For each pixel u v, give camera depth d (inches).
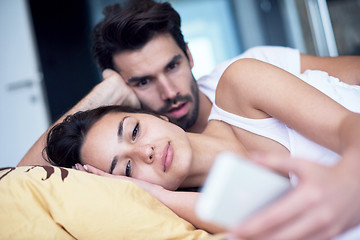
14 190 37.7
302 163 19.7
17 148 112.9
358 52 100.6
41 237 35.6
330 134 32.9
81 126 48.3
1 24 115.3
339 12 101.7
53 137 50.7
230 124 48.4
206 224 38.9
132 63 60.9
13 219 36.2
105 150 45.6
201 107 62.4
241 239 19.1
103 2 158.6
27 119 113.4
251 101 42.8
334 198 18.9
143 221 35.9
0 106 113.7
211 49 206.7
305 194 18.2
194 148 47.3
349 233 24.2
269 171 18.5
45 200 37.5
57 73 146.6
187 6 200.5
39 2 149.0
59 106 144.3
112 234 35.6
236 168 17.0
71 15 152.5
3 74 114.3
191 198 41.2
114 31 59.7
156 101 62.2
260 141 45.2
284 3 131.7
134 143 45.1
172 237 35.2
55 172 39.8
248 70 42.9
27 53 114.4
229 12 197.3
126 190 38.5
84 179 39.0
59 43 149.2
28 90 114.0
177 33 63.1
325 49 106.8
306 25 113.3
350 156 21.9
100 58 66.4
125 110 50.3
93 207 36.6
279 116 39.6
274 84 39.7
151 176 44.3
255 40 185.3
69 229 36.2
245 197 17.3
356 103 42.3
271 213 17.4
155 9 60.7
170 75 60.7
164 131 45.5
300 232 18.0
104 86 61.6
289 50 63.3
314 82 44.8
